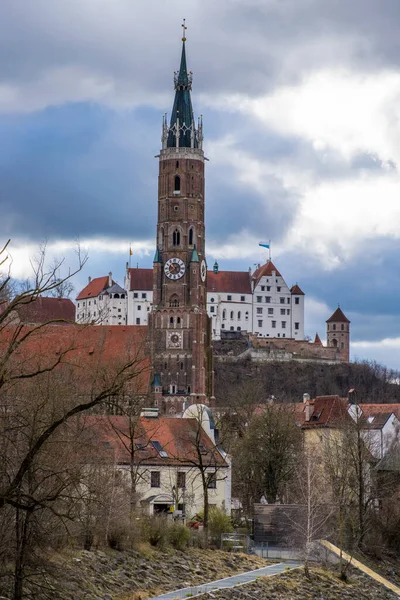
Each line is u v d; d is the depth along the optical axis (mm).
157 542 152000
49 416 109625
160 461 186625
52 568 114625
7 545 106188
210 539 166625
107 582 127125
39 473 109188
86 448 136750
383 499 195250
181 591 131625
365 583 158375
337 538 180625
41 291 93625
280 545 175375
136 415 182750
